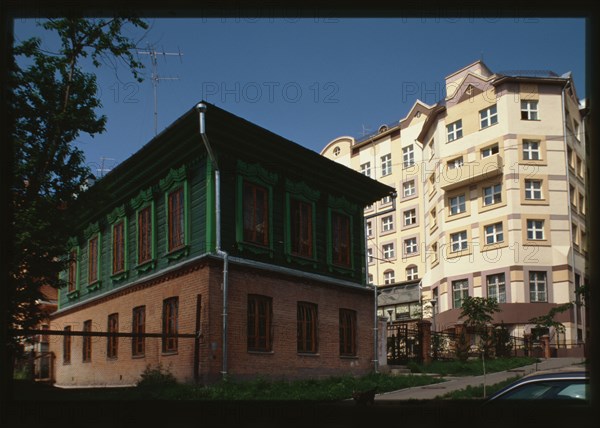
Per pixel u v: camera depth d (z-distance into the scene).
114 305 21.55
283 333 18.56
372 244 57.12
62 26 12.94
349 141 61.81
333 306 20.95
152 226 19.81
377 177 57.78
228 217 17.61
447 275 43.69
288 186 20.17
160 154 19.19
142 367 19.17
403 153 55.88
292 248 19.94
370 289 22.92
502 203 41.03
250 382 16.09
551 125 41.34
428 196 49.53
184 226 18.19
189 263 17.22
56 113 13.46
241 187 18.17
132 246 21.09
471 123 43.66
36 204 13.04
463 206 43.75
